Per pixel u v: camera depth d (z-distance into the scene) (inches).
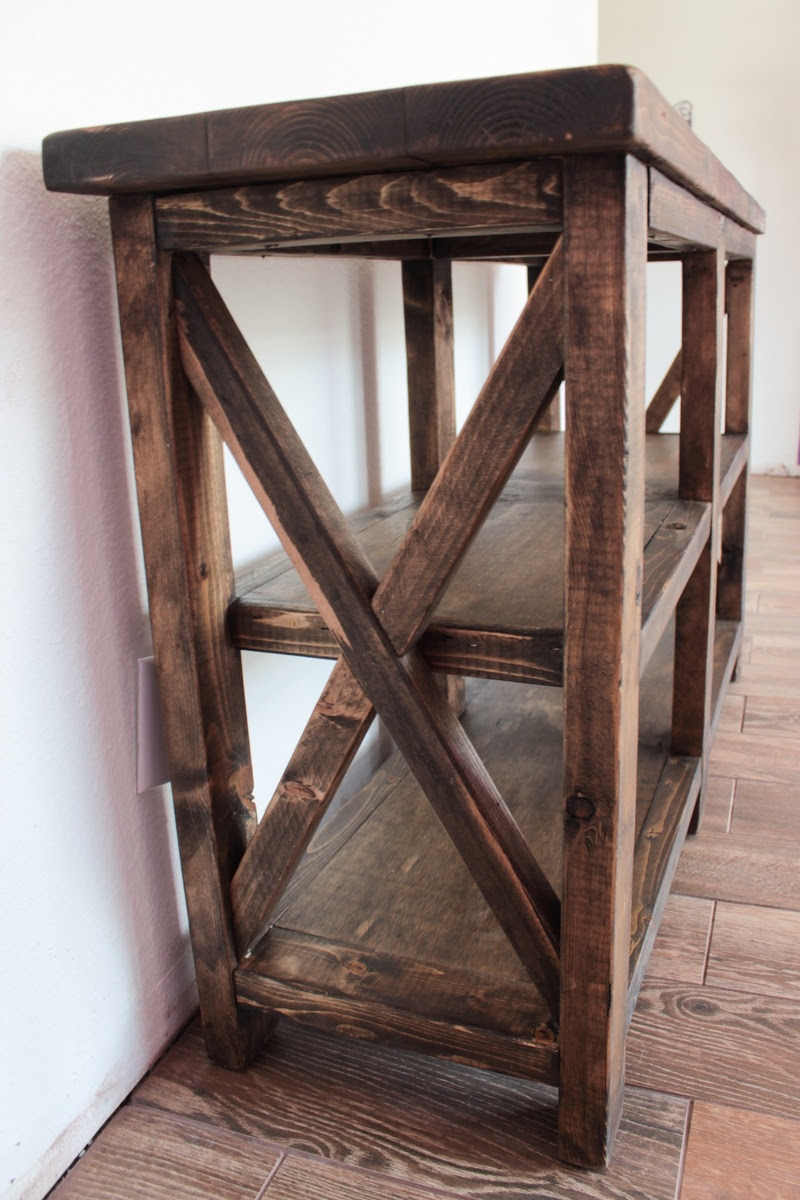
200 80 40.9
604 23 161.3
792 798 62.6
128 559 38.8
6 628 32.9
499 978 39.6
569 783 32.5
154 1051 42.9
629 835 34.9
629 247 27.6
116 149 30.6
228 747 39.6
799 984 46.0
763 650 88.0
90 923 38.1
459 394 82.7
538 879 36.7
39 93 32.6
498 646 34.6
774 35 152.9
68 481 35.2
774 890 53.1
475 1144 38.0
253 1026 42.4
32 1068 35.5
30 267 32.8
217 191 32.0
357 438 61.3
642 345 30.0
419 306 59.9
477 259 68.6
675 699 56.0
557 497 58.6
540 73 25.2
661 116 27.9
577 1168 36.8
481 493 31.7
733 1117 38.8
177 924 44.2
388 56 59.2
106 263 36.5
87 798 37.5
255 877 39.7
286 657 53.8
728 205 46.1
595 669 31.0
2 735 33.1
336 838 51.0
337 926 43.4
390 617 34.2
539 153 27.0
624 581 30.0
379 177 29.9
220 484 37.8
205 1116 39.9
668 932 49.9
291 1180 36.8
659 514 50.4
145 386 34.7
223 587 38.4
